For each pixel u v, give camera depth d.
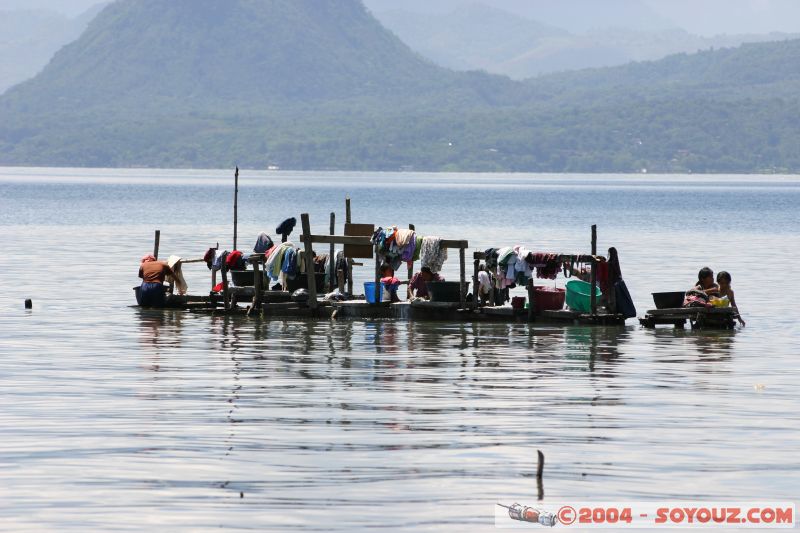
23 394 59.69
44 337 79.81
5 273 124.94
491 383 63.69
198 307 95.19
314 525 40.53
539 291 88.94
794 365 70.31
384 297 91.75
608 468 47.06
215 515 41.31
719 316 85.75
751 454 49.19
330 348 75.62
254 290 92.50
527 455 48.72
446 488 44.41
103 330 83.38
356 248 91.56
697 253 165.00
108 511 41.62
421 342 78.50
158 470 46.25
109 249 162.62
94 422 53.56
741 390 62.22
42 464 46.88
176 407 56.81
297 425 53.34
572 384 63.59
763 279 126.12
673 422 54.50
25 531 39.72
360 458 48.03
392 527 40.38
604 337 81.56
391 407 57.25
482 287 90.00
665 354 74.25
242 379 64.25
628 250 171.75
